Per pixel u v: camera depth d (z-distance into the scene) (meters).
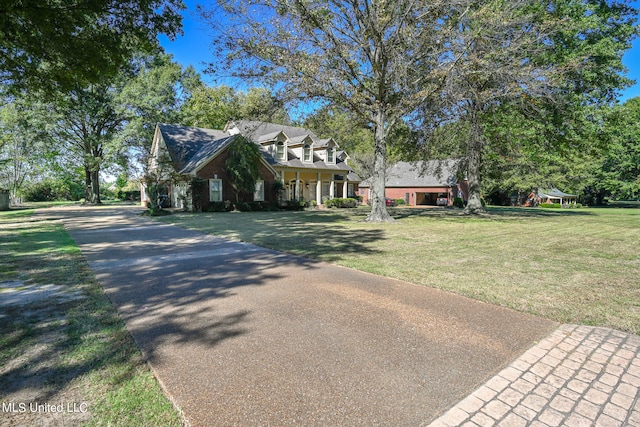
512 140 17.16
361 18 11.74
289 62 11.38
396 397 2.23
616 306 3.94
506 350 2.89
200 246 8.09
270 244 8.29
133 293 4.41
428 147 17.59
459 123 16.75
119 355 2.75
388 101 13.95
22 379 2.39
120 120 30.81
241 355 2.77
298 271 5.61
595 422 2.02
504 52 11.73
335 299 4.17
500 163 26.80
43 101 10.23
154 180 19.78
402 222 14.30
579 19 14.38
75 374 2.47
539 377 2.50
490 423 2.00
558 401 2.22
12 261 6.34
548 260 6.47
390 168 38.41
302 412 2.06
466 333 3.21
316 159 29.05
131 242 8.74
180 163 20.91
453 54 11.68
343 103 13.41
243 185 22.45
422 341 3.04
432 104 13.19
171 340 3.04
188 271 5.61
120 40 7.94
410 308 3.86
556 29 12.14
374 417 2.03
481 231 11.07
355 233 10.51
